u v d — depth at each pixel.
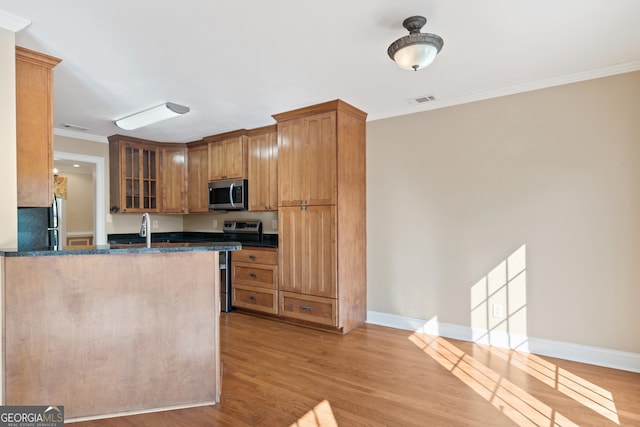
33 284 1.88
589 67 2.71
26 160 2.22
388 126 3.78
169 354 2.14
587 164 2.82
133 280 2.08
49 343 1.91
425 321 3.55
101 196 4.79
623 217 2.69
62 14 1.94
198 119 4.04
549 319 2.96
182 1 1.84
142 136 4.84
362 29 2.15
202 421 2.01
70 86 2.99
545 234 2.98
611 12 1.98
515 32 2.20
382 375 2.60
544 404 2.19
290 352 3.05
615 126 2.72
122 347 2.06
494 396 2.29
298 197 3.72
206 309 2.23
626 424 1.98
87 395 1.99
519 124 3.09
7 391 1.83
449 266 3.42
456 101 3.37
